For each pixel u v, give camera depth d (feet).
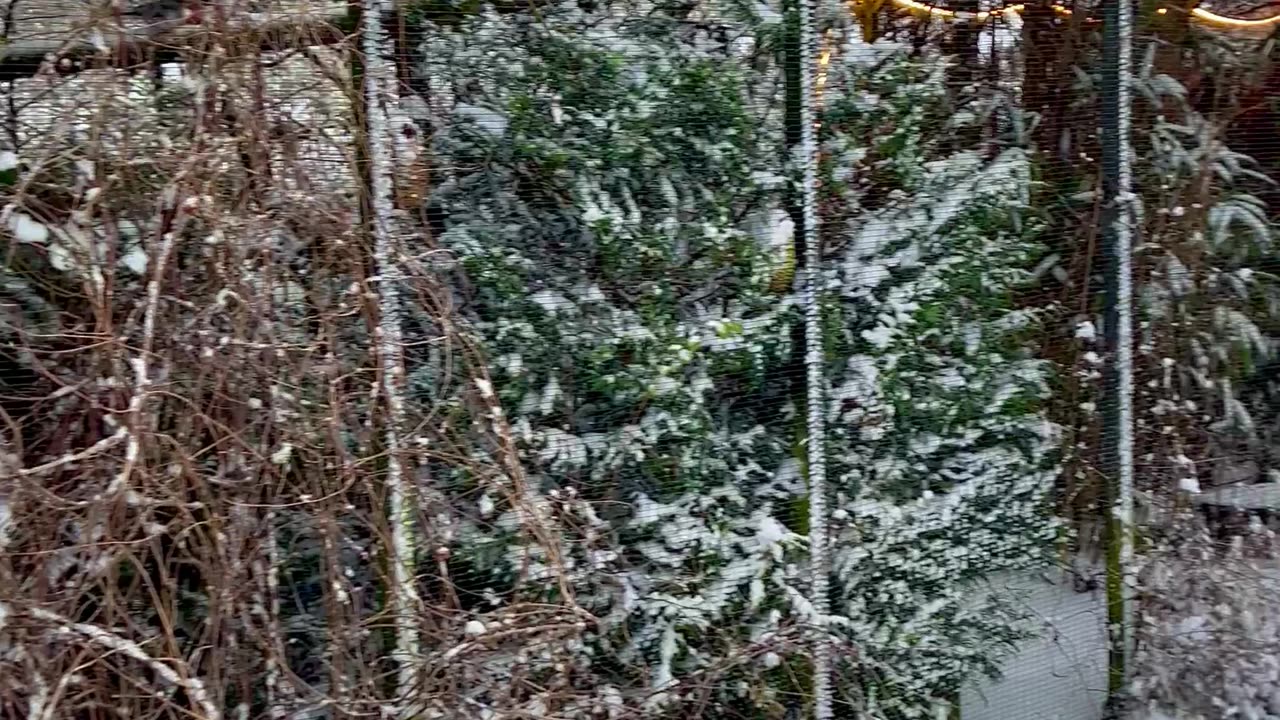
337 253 8.16
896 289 10.38
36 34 8.09
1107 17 11.12
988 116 10.89
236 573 7.72
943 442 10.70
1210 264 12.17
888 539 10.41
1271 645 11.00
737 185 9.71
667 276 9.57
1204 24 12.30
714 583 9.77
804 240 9.96
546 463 9.33
